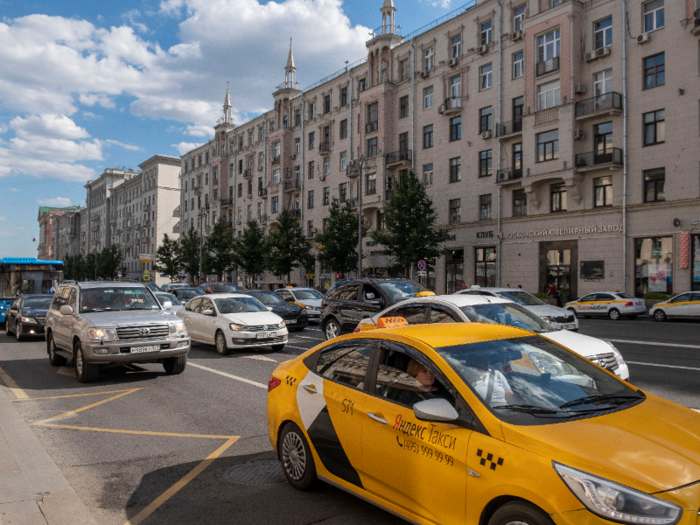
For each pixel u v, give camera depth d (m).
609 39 28.98
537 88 31.41
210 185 71.88
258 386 9.38
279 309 19.16
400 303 8.86
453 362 3.61
